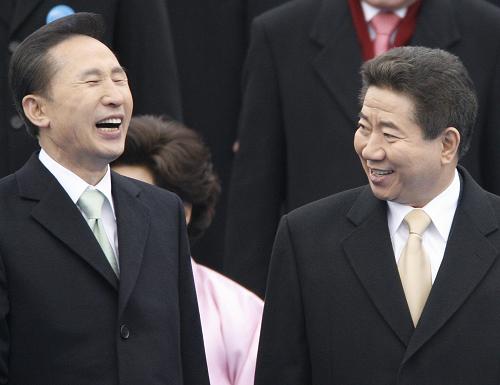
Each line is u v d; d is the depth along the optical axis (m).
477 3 24.72
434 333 18.16
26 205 17.94
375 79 18.09
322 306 18.58
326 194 24.06
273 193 24.69
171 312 18.23
